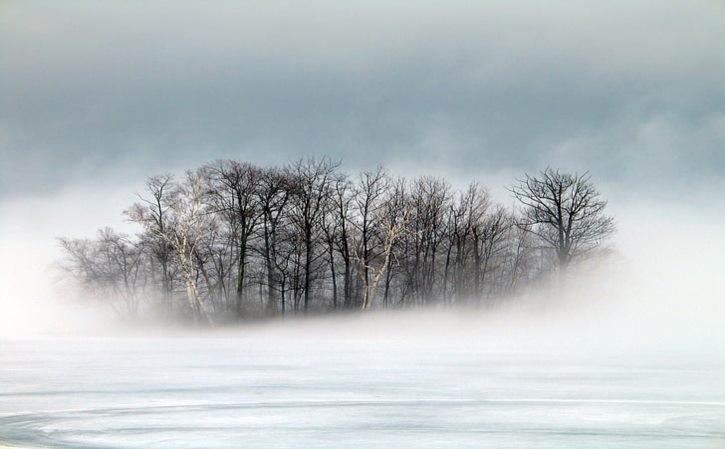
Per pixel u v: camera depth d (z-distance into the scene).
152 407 92.38
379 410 90.44
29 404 94.62
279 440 74.31
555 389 108.44
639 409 91.19
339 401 96.69
